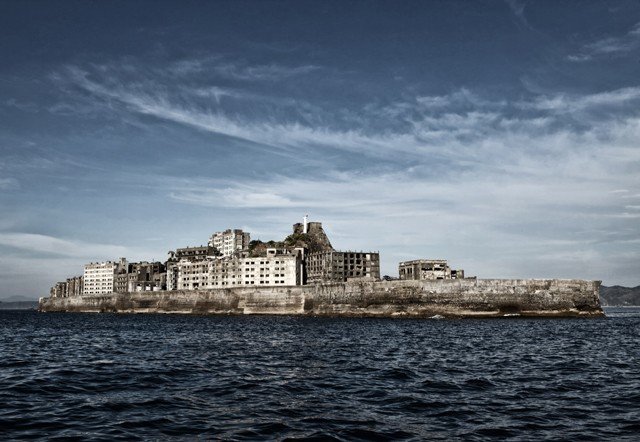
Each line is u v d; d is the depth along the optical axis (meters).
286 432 23.95
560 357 54.88
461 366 47.34
